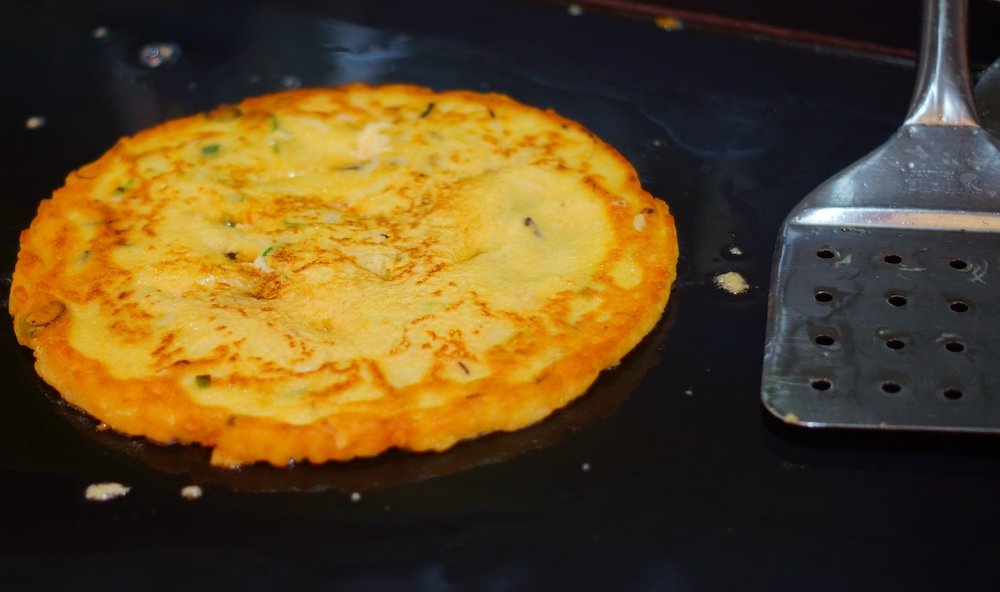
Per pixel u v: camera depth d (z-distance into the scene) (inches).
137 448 17.0
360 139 20.7
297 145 20.7
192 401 17.0
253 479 16.7
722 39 23.7
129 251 18.8
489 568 16.0
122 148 20.6
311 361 17.4
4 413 17.5
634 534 16.3
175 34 24.1
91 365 17.3
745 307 18.8
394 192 19.7
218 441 16.8
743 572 16.0
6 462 17.0
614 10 24.4
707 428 17.3
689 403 17.6
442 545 16.2
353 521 16.4
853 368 17.2
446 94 21.6
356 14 24.5
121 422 17.0
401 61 23.4
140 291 18.3
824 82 22.8
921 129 19.8
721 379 17.9
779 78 22.9
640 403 17.6
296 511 16.4
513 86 22.8
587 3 24.5
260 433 16.7
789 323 17.7
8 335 18.4
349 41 23.9
